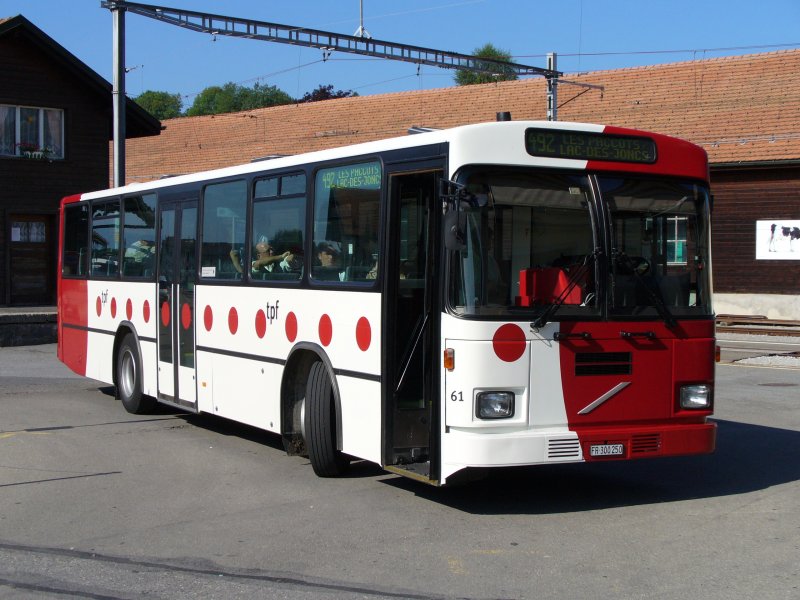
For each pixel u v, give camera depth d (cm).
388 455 783
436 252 738
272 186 977
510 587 573
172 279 1184
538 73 2633
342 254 853
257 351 994
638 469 923
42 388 1558
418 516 748
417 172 752
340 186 860
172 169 4169
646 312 750
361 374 815
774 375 1689
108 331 1377
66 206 1561
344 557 641
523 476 892
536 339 714
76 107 2891
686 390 764
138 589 581
